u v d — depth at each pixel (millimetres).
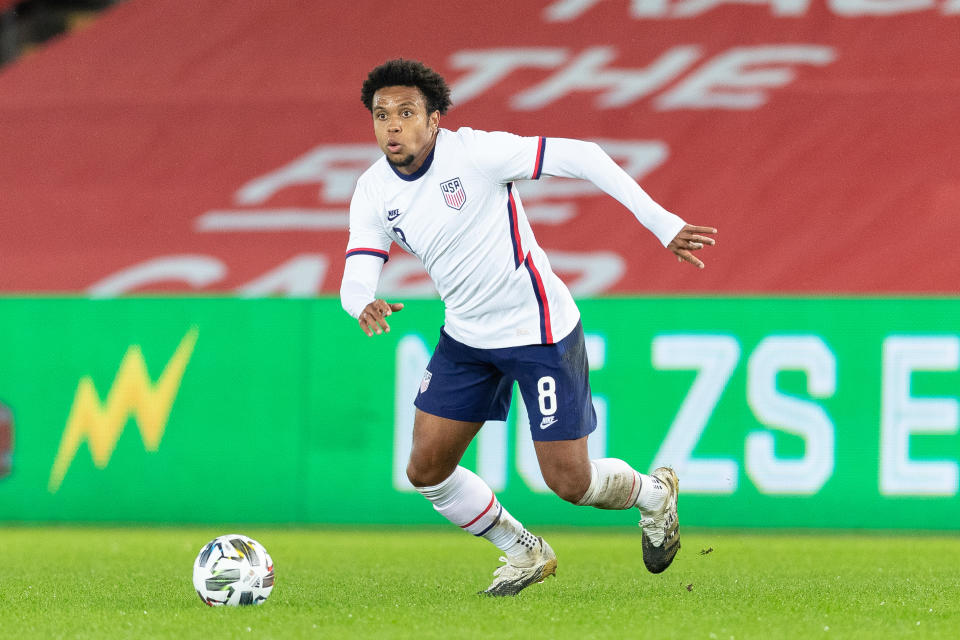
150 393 34312
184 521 34062
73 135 59156
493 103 57812
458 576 19844
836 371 31562
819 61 58312
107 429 34375
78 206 54125
